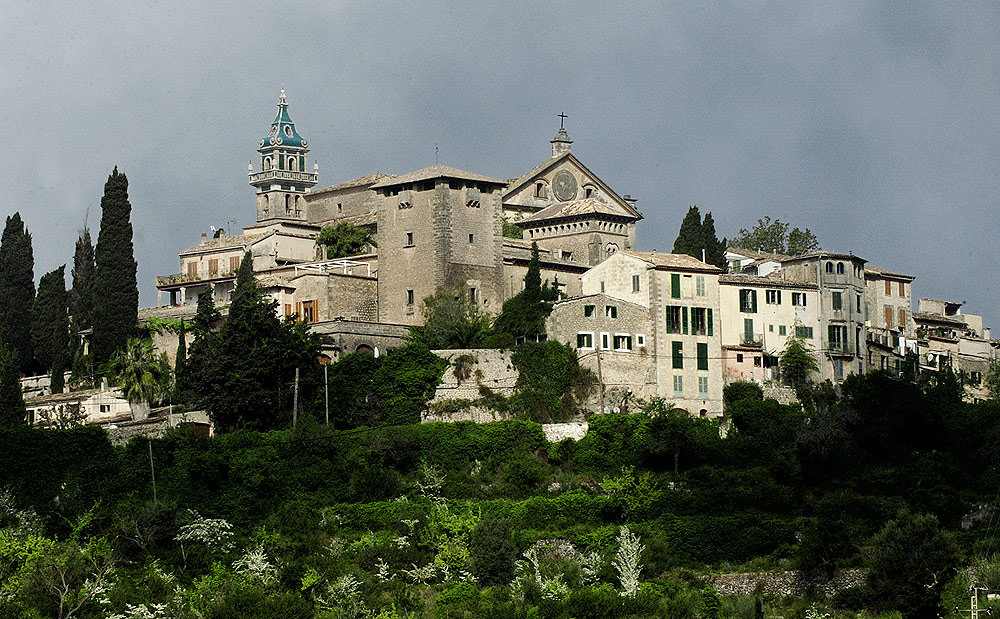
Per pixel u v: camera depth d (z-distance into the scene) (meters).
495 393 175.00
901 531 142.75
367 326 185.50
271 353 169.88
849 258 193.00
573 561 146.12
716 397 183.00
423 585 142.62
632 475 159.62
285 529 152.25
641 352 180.88
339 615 131.88
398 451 163.88
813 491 161.25
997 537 149.75
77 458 156.38
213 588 136.62
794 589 146.00
